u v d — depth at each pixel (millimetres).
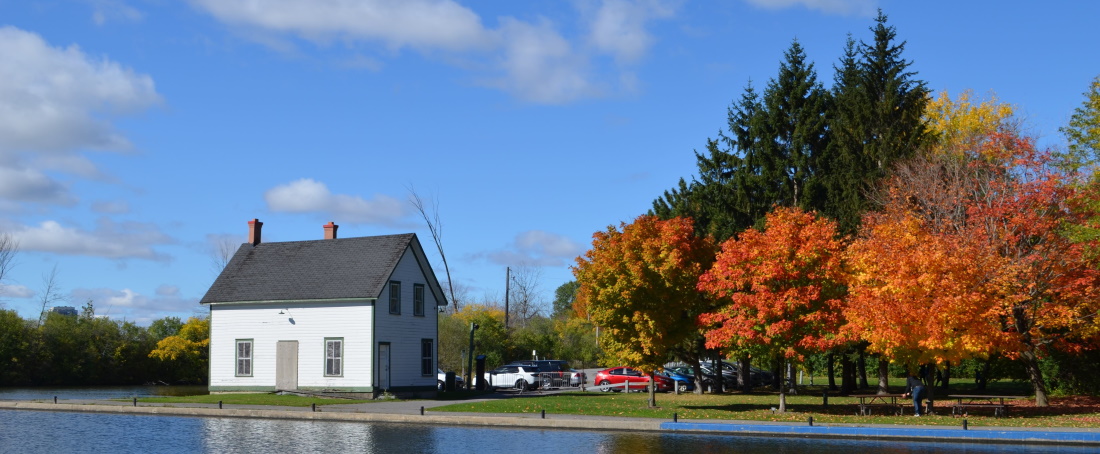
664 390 51156
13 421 32562
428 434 27344
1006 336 31375
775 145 51125
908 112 49000
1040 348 35812
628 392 49656
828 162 50000
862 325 30312
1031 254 34031
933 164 43000
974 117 58531
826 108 52281
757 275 31484
